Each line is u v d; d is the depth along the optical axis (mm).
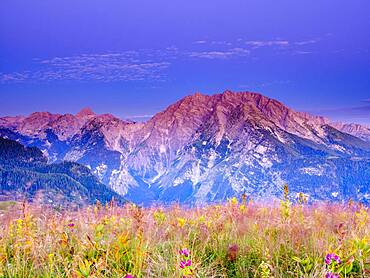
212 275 8469
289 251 9406
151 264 8445
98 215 11961
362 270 8305
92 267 8102
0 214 10406
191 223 11656
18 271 8430
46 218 10711
